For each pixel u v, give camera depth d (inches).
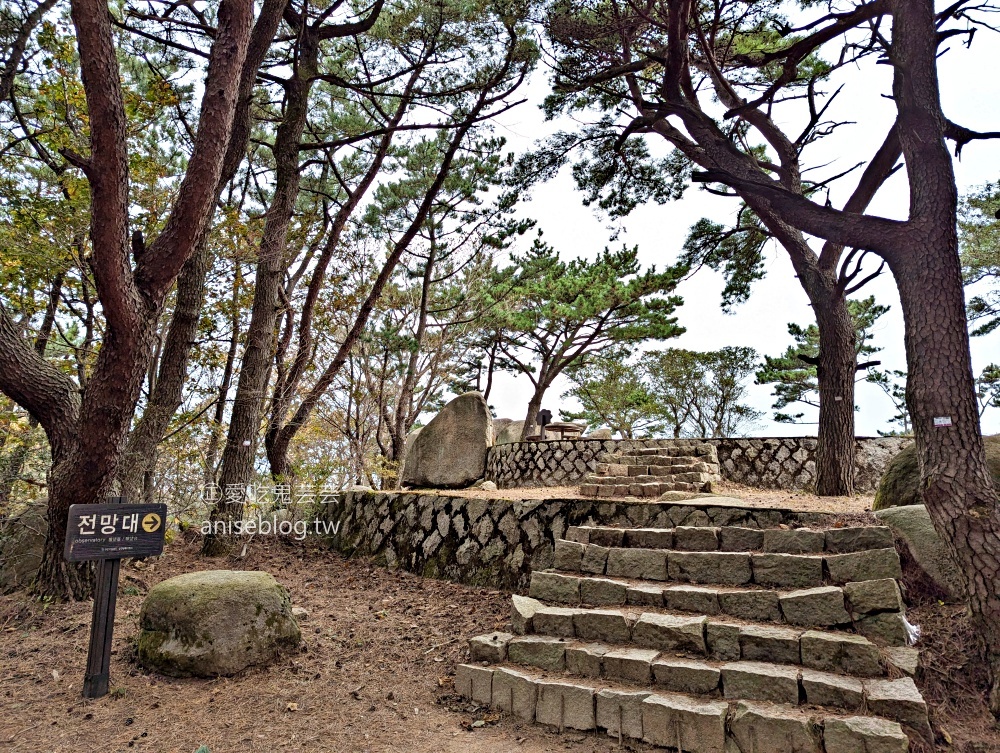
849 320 315.3
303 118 349.7
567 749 135.8
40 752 124.0
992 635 137.0
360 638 197.9
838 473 304.0
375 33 361.4
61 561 211.5
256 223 381.1
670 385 942.4
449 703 158.7
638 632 161.8
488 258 648.4
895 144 297.3
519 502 252.7
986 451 192.2
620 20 293.3
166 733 135.1
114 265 188.1
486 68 381.1
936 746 121.0
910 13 171.2
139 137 405.1
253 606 175.8
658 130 335.6
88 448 207.0
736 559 179.3
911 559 173.0
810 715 125.2
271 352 404.8
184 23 301.1
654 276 567.2
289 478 362.0
